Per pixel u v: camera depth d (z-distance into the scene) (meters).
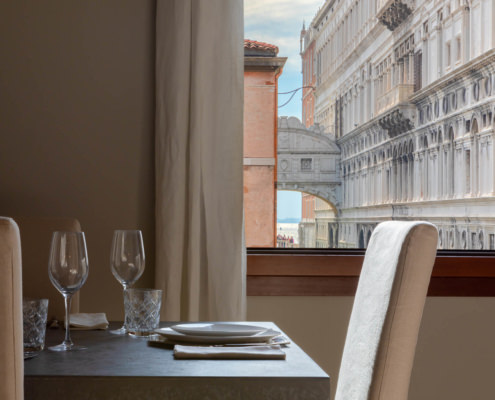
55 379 1.12
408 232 1.30
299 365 1.22
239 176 2.60
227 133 2.60
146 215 2.69
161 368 1.19
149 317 1.57
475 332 2.73
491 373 2.73
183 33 2.60
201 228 2.59
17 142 2.68
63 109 2.69
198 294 2.57
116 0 2.70
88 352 1.34
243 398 1.12
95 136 2.69
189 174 2.58
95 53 2.70
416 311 1.28
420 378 2.71
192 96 2.59
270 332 1.50
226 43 2.61
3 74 2.68
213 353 1.28
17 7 2.69
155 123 2.64
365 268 1.60
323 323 2.71
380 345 1.27
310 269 2.71
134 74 2.70
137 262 1.64
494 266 2.73
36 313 1.37
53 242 1.43
